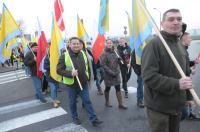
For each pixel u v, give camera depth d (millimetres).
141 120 6469
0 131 6395
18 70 24828
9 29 8859
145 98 3512
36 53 8820
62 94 10047
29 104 8883
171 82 3061
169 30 3314
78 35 9539
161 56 3262
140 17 4746
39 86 8906
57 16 7535
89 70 6383
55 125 6535
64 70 6180
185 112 5438
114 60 7527
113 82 7527
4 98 10477
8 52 9523
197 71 12531
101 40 8211
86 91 6262
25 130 6363
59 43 7406
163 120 3385
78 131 6012
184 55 3484
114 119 6668
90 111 6250
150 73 3207
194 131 5527
